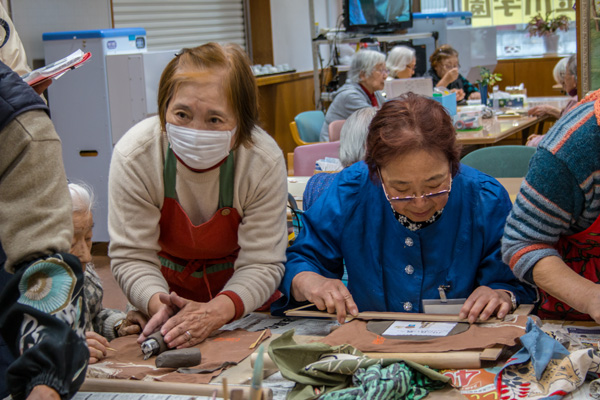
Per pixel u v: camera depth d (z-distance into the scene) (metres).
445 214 1.70
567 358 1.31
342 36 7.39
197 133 1.59
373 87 5.86
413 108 1.53
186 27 7.11
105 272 4.62
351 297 1.69
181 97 1.59
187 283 1.94
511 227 1.55
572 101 5.14
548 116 5.96
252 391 0.92
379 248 1.76
